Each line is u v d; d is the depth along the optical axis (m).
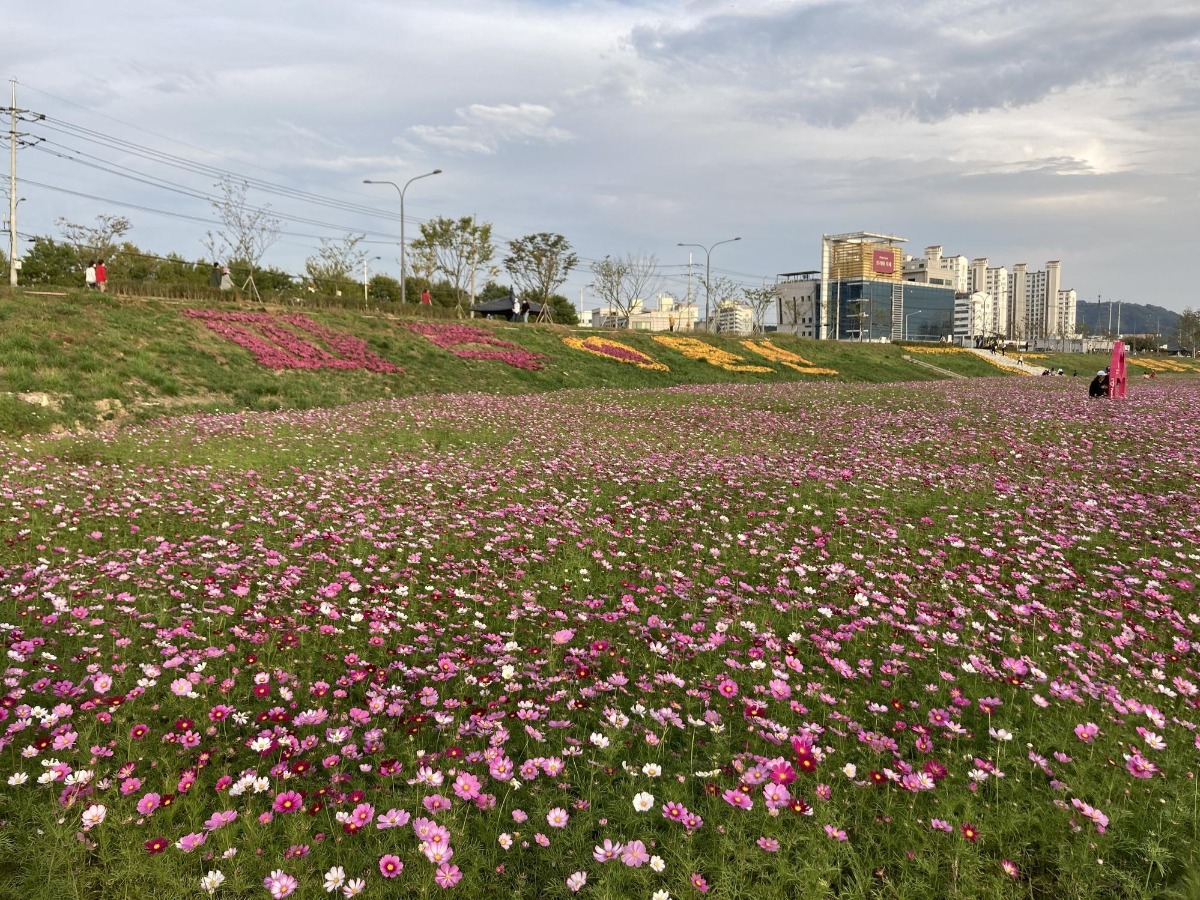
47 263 42.31
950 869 2.71
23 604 4.93
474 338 30.84
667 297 122.56
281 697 3.94
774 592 5.89
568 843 2.83
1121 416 17.77
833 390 27.38
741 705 3.97
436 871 2.53
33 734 3.37
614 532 7.67
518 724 3.75
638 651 4.79
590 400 21.95
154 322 21.30
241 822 2.87
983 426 16.33
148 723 3.61
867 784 3.05
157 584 5.56
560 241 55.81
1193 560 6.88
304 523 7.70
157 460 10.79
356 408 18.05
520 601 5.58
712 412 19.44
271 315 25.67
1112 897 2.63
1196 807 3.00
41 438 12.70
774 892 2.57
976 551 7.17
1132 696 4.19
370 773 3.28
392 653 4.52
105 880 2.57
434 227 51.97
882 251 130.12
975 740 3.71
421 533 7.52
